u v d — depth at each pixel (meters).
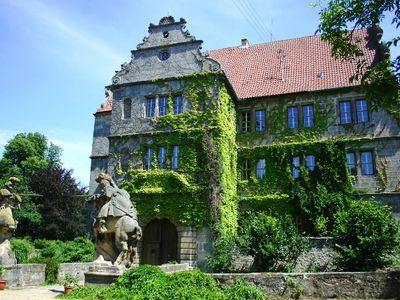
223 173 27.58
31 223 51.47
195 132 28.28
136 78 31.09
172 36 31.03
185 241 26.39
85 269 21.91
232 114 31.41
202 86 29.08
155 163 28.78
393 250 19.05
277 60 35.62
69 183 55.19
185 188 27.16
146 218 27.70
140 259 27.55
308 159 29.83
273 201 29.53
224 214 26.88
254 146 31.30
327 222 27.39
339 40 14.23
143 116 30.20
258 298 15.16
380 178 28.06
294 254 22.19
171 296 13.20
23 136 67.25
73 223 52.72
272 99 31.91
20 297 14.25
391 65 12.50
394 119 28.73
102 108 39.00
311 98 30.95
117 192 17.11
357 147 28.92
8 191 19.06
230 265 23.33
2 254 17.83
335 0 14.04
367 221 19.67
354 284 16.20
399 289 15.83
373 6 13.09
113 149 30.23
